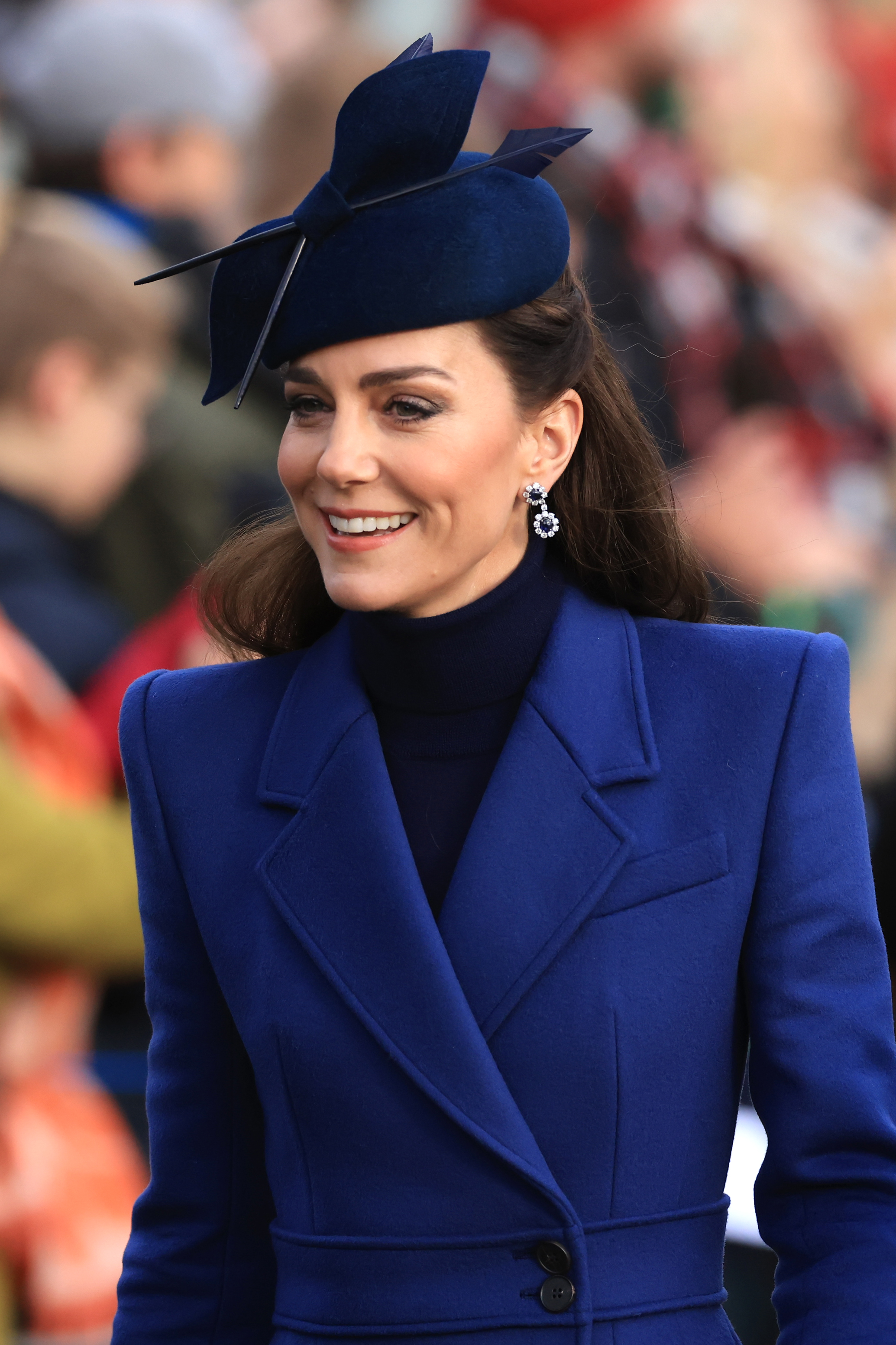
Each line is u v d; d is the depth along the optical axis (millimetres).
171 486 16594
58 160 17844
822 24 23188
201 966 8148
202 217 17953
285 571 8625
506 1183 7434
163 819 8203
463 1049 7426
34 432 14242
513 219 7383
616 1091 7430
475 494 7418
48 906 12164
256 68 21516
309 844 7855
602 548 8156
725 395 17578
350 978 7613
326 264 7281
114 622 14242
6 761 12250
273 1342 7773
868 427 18312
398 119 7270
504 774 7785
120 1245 13188
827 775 7758
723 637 7996
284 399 7625
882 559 17625
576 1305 7355
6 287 14367
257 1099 8250
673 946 7555
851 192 22234
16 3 21578
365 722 8016
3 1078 12758
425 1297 7453
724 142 20359
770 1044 7637
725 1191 7863
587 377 8031
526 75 18078
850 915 7664
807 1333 7387
